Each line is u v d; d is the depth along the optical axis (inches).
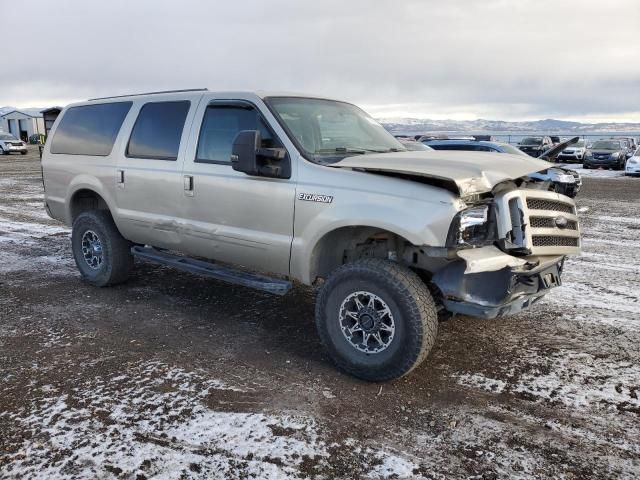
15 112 2233.0
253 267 177.2
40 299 218.2
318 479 107.1
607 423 128.2
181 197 189.6
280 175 161.5
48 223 398.9
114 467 110.0
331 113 188.5
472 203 138.3
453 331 185.8
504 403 137.5
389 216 138.9
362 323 146.6
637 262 287.0
